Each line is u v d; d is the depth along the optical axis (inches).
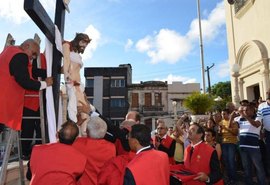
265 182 271.3
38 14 121.5
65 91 166.9
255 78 572.4
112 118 1594.5
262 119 286.0
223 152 309.3
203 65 750.5
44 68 168.2
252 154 274.2
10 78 130.4
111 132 161.5
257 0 551.2
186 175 160.6
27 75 131.4
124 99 1615.4
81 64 173.0
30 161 114.7
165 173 115.5
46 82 139.5
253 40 561.6
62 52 156.3
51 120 140.7
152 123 1625.2
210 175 170.7
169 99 1659.7
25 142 169.3
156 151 120.1
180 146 279.4
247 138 276.5
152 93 1664.6
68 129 119.4
